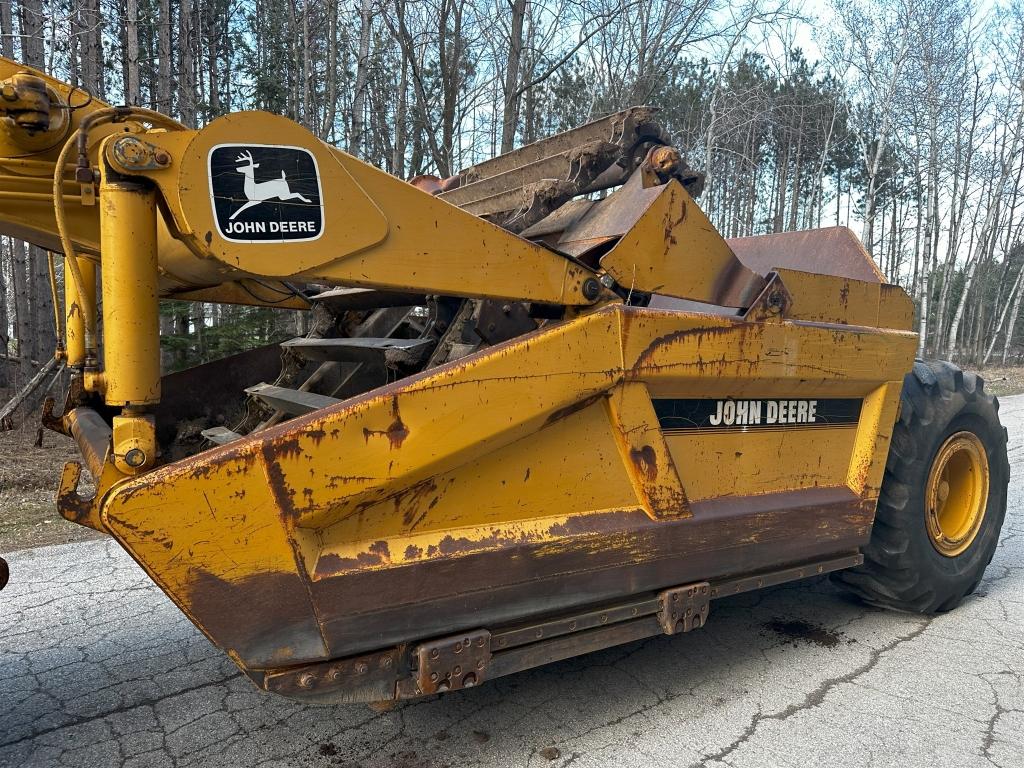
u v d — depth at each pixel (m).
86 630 3.60
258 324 9.78
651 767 2.44
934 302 34.47
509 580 2.30
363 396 2.04
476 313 2.60
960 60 22.22
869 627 3.66
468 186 3.57
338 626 2.04
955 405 3.62
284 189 1.97
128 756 2.55
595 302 2.53
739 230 29.42
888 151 27.36
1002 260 33.75
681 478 2.72
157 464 1.98
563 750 2.55
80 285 2.01
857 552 3.42
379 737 2.65
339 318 3.89
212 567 1.87
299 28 14.52
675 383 2.62
